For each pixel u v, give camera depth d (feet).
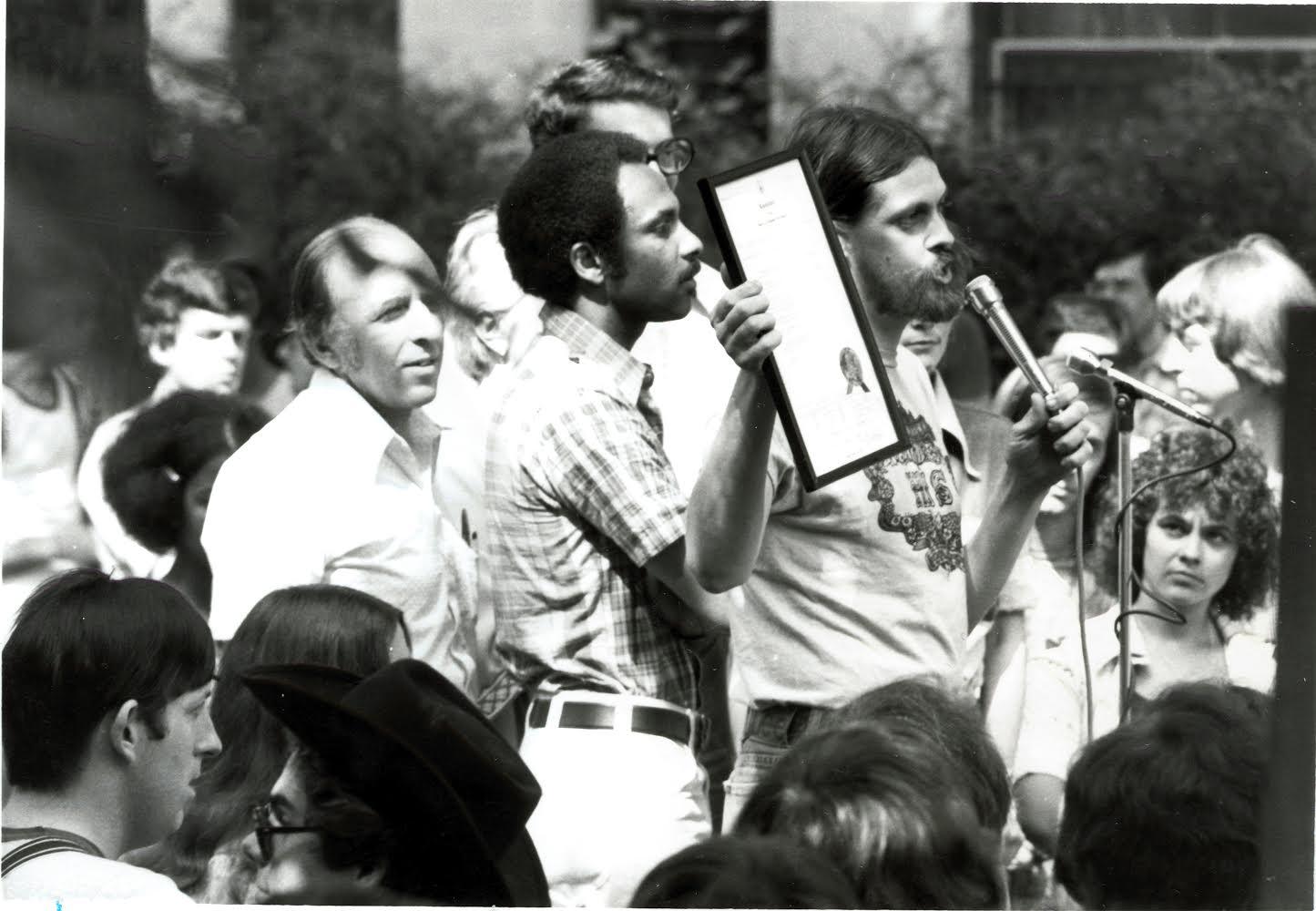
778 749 26.73
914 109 36.76
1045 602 32.94
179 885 24.32
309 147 34.88
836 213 27.50
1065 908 25.45
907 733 19.44
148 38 34.73
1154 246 36.96
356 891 18.81
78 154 34.01
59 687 23.49
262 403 33.27
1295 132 37.81
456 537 30.99
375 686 19.57
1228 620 33.55
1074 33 37.22
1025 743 32.01
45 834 23.26
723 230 24.63
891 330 27.78
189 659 24.21
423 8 35.45
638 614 25.80
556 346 26.61
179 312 33.53
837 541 26.53
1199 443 34.27
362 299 31.35
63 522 32.35
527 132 33.91
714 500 24.09
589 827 25.17
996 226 36.78
